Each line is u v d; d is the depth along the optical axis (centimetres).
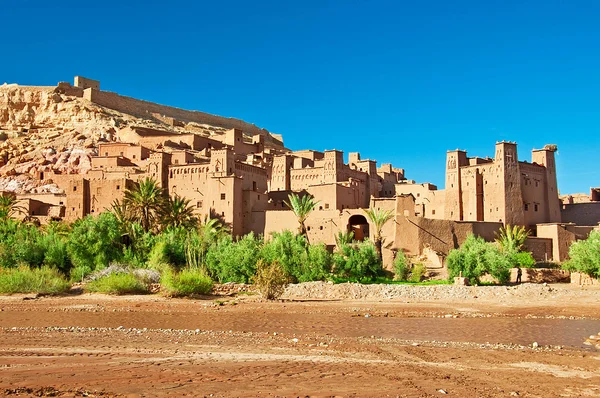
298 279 4734
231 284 4591
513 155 6825
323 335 2453
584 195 9056
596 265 4694
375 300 3916
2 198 6644
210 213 6406
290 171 8175
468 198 6975
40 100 11394
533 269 5028
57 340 2186
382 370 1675
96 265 5078
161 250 5078
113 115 10850
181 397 1313
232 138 9362
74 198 6950
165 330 2536
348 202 6994
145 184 5959
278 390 1398
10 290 4228
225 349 2000
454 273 4716
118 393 1336
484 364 1817
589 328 2738
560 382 1584
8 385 1391
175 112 12788
